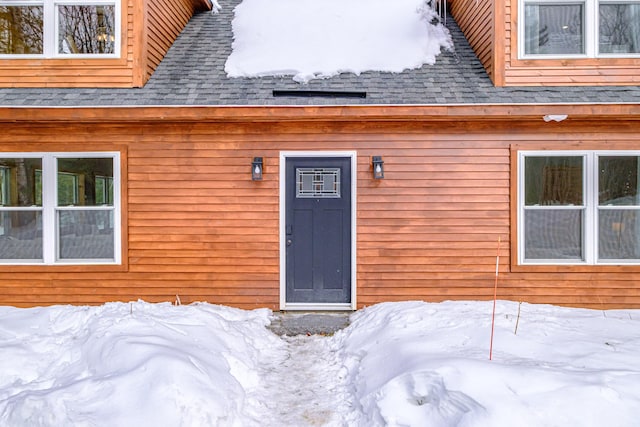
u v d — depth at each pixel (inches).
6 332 143.3
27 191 187.6
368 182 188.7
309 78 189.0
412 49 209.8
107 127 186.4
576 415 88.4
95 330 136.3
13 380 118.4
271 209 189.6
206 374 109.3
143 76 186.5
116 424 91.0
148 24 192.1
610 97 171.9
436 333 141.9
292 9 241.6
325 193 191.6
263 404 116.9
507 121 184.5
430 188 187.9
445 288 188.2
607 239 184.1
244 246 190.2
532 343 130.6
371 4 245.3
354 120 184.5
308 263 192.5
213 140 188.2
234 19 244.7
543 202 185.9
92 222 189.0
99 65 186.5
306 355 149.3
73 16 189.6
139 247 188.7
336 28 223.3
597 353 121.9
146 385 100.0
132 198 187.9
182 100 174.2
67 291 187.8
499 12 185.5
